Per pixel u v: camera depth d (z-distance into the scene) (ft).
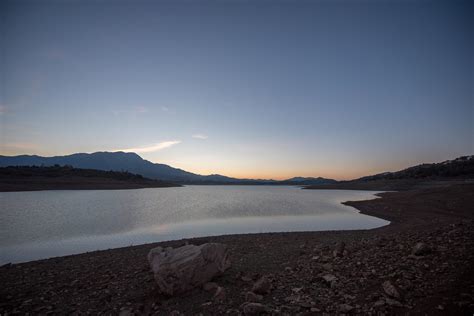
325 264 27.68
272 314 18.12
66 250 49.85
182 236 63.10
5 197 171.83
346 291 20.71
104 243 55.77
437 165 399.65
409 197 132.77
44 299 23.41
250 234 56.03
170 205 143.95
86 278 29.04
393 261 25.40
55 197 176.96
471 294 16.49
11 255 46.50
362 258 28.07
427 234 33.32
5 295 24.50
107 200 167.12
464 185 139.23
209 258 25.09
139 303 21.67
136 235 64.34
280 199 198.49
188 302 21.01
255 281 25.30
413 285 19.65
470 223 34.91
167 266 23.04
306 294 21.08
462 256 23.03
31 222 82.07
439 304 16.31
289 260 33.01
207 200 185.88
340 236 50.03
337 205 143.43
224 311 19.26
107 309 21.08
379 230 57.21
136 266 32.63
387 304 17.42
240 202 169.27
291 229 72.18
